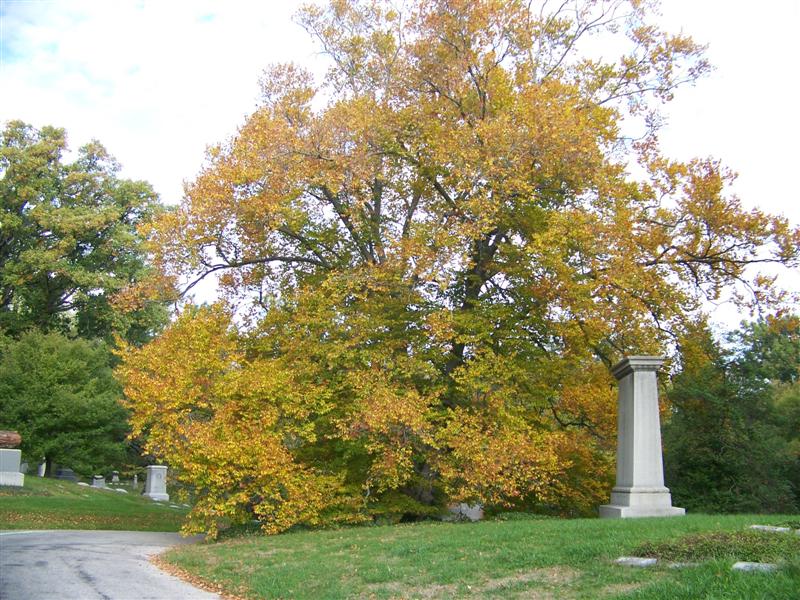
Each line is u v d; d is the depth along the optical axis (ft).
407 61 69.67
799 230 63.26
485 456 57.67
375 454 63.26
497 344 66.08
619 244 60.64
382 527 54.39
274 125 63.41
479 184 61.16
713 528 36.78
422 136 66.85
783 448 78.74
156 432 55.62
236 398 58.85
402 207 76.07
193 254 65.72
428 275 59.26
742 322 118.32
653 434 55.72
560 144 59.21
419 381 66.28
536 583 30.50
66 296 153.17
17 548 45.91
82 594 31.22
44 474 125.49
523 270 64.39
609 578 29.63
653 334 64.34
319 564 38.78
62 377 118.83
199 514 56.95
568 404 71.97
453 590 31.24
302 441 64.13
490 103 67.51
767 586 24.45
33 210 138.82
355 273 63.87
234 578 37.60
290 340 65.10
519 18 67.87
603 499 69.92
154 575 38.45
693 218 64.80
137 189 153.48
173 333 61.36
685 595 25.29
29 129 149.48
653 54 73.10
